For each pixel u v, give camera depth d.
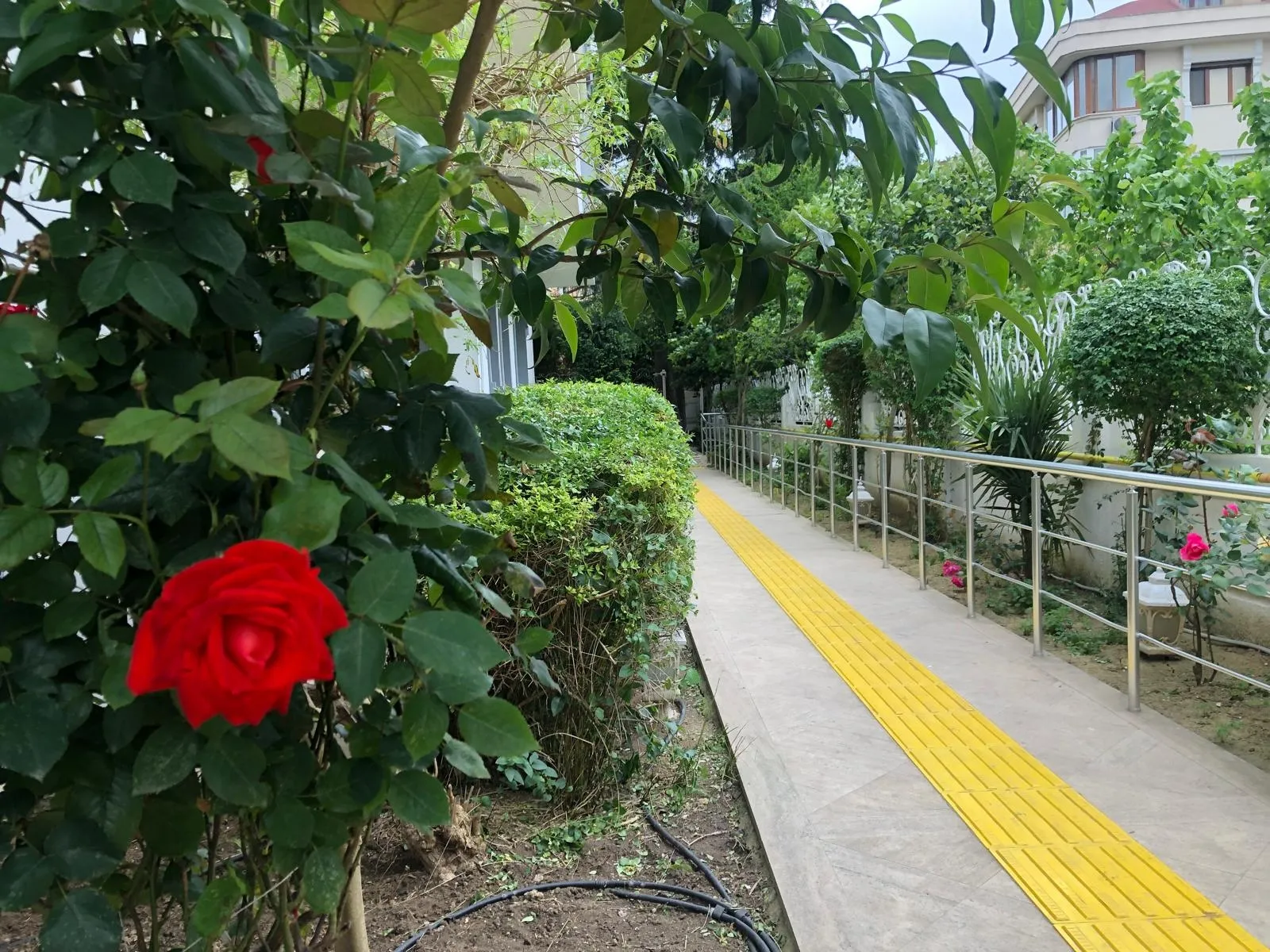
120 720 0.94
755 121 1.64
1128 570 3.99
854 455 8.38
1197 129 20.14
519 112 1.59
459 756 1.11
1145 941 2.30
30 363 0.92
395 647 1.01
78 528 0.86
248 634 0.73
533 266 1.67
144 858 1.17
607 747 3.28
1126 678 4.57
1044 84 1.46
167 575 0.94
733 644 5.20
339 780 1.06
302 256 0.87
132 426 0.79
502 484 3.30
